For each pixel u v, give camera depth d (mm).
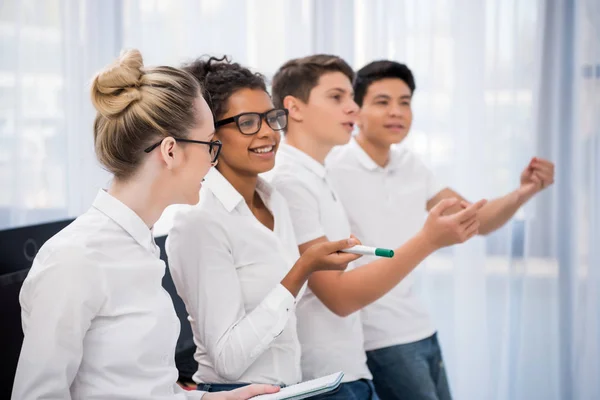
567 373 3307
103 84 1291
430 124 3307
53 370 1163
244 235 1590
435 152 3322
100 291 1223
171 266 1585
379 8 3291
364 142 2363
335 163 2350
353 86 2229
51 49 3336
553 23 3215
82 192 3357
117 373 1255
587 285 3230
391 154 2434
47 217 3367
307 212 1896
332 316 1896
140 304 1283
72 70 3334
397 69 2348
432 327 2352
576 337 3250
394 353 2242
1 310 1559
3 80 3322
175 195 1344
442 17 3268
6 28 3311
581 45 3172
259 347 1502
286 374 1622
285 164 1960
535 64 3229
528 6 3227
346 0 3305
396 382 2250
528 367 3311
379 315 2242
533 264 3285
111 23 3361
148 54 3375
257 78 1684
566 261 3283
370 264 1815
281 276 1622
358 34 3311
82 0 3324
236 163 1645
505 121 3275
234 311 1534
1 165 3346
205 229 1537
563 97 3242
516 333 3312
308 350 1879
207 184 1591
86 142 3346
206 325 1530
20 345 1611
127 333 1258
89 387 1243
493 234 3297
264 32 3357
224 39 3369
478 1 3223
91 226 1268
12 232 1728
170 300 1361
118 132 1286
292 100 1991
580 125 3205
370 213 2312
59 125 3354
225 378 1541
